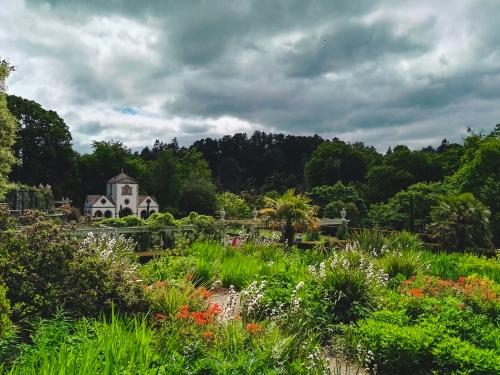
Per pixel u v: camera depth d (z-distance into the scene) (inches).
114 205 2337.6
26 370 123.7
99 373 125.6
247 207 1941.4
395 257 403.2
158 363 146.3
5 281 188.7
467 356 192.9
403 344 207.0
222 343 175.2
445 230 650.2
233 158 4128.9
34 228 209.9
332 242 609.9
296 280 298.2
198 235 572.4
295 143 4362.7
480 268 433.1
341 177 2412.6
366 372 206.1
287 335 199.9
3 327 148.6
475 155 1220.5
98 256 236.2
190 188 2153.1
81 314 195.0
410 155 2096.5
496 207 1000.2
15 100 1907.0
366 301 274.5
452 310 249.0
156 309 213.8
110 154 2573.8
